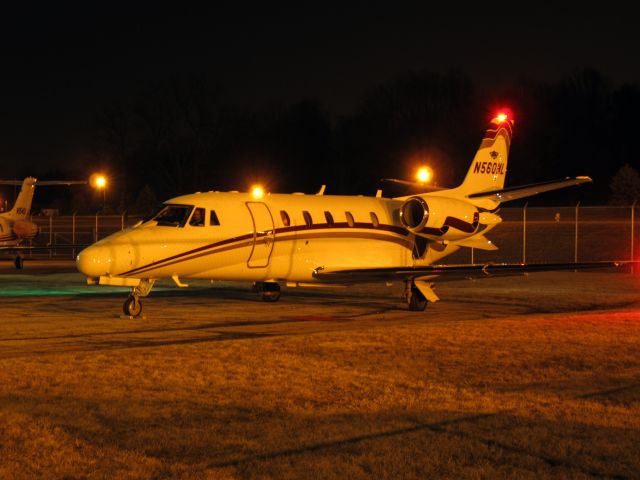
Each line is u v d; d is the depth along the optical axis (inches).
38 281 1131.3
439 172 3292.3
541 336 565.0
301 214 804.6
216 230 738.8
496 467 274.5
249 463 277.0
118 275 687.7
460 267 759.7
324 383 400.2
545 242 1768.0
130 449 291.3
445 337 556.7
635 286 1117.7
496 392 383.9
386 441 301.7
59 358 461.7
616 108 3336.6
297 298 911.7
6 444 296.2
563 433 313.6
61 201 3122.5
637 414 343.0
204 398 367.2
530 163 3105.3
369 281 809.5
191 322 674.2
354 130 3435.0
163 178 3053.6
